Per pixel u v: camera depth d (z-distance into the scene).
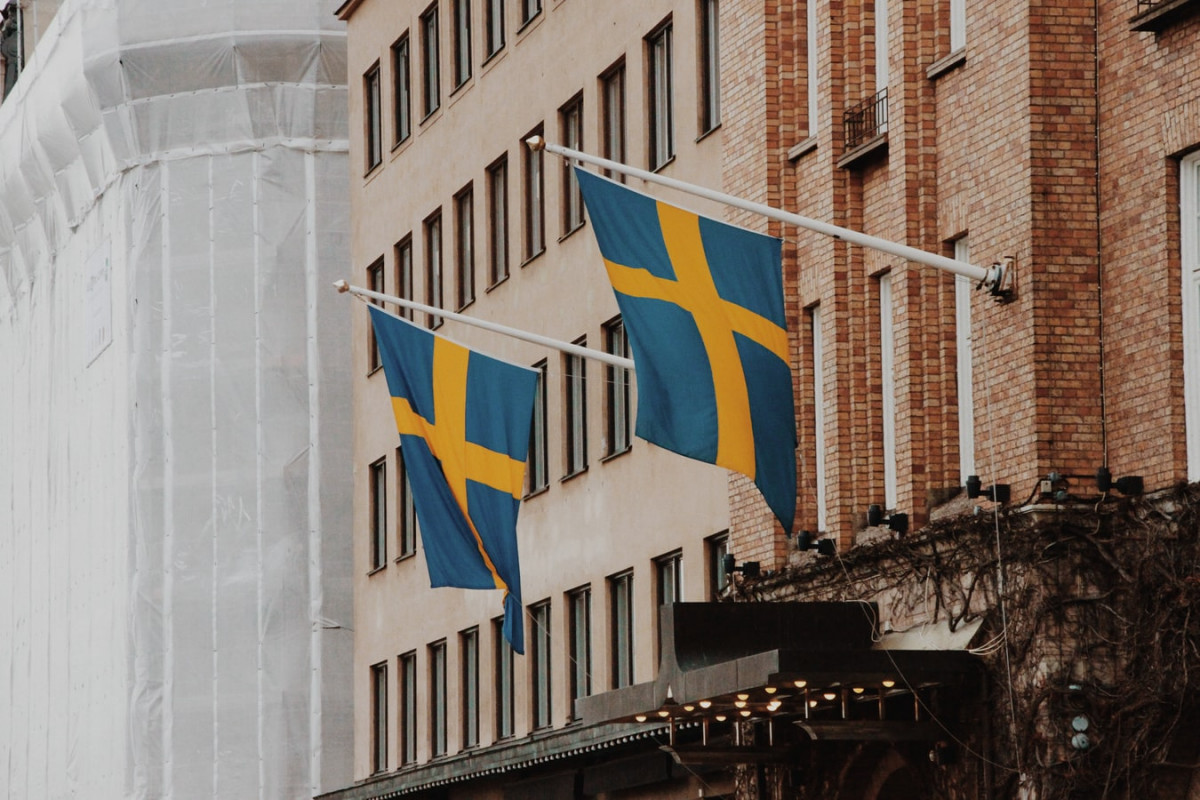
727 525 63.72
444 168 86.62
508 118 80.25
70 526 120.75
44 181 123.06
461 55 85.75
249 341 104.69
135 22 106.50
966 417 51.31
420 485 57.31
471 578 56.75
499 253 81.75
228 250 105.50
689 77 66.56
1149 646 43.66
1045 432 46.53
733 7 62.47
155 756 104.00
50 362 126.06
